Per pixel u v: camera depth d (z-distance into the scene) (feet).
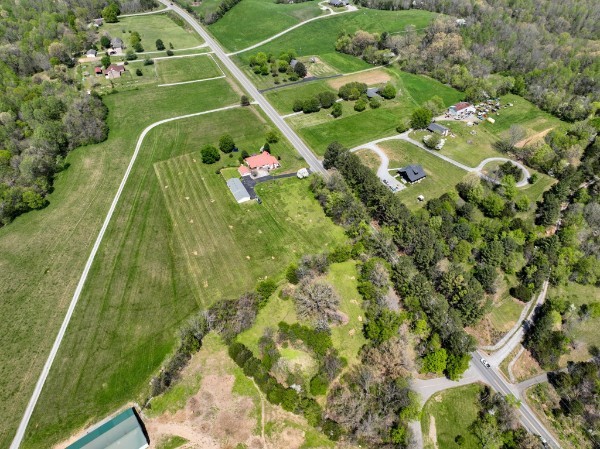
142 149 436.76
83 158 422.00
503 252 314.55
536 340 269.44
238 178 393.50
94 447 208.64
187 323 270.87
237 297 289.53
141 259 315.17
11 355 252.42
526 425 238.89
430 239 306.35
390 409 232.73
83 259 314.35
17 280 297.53
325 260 309.42
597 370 263.08
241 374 248.73
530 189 396.98
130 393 237.66
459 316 278.67
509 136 448.65
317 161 424.87
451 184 398.62
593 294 312.50
